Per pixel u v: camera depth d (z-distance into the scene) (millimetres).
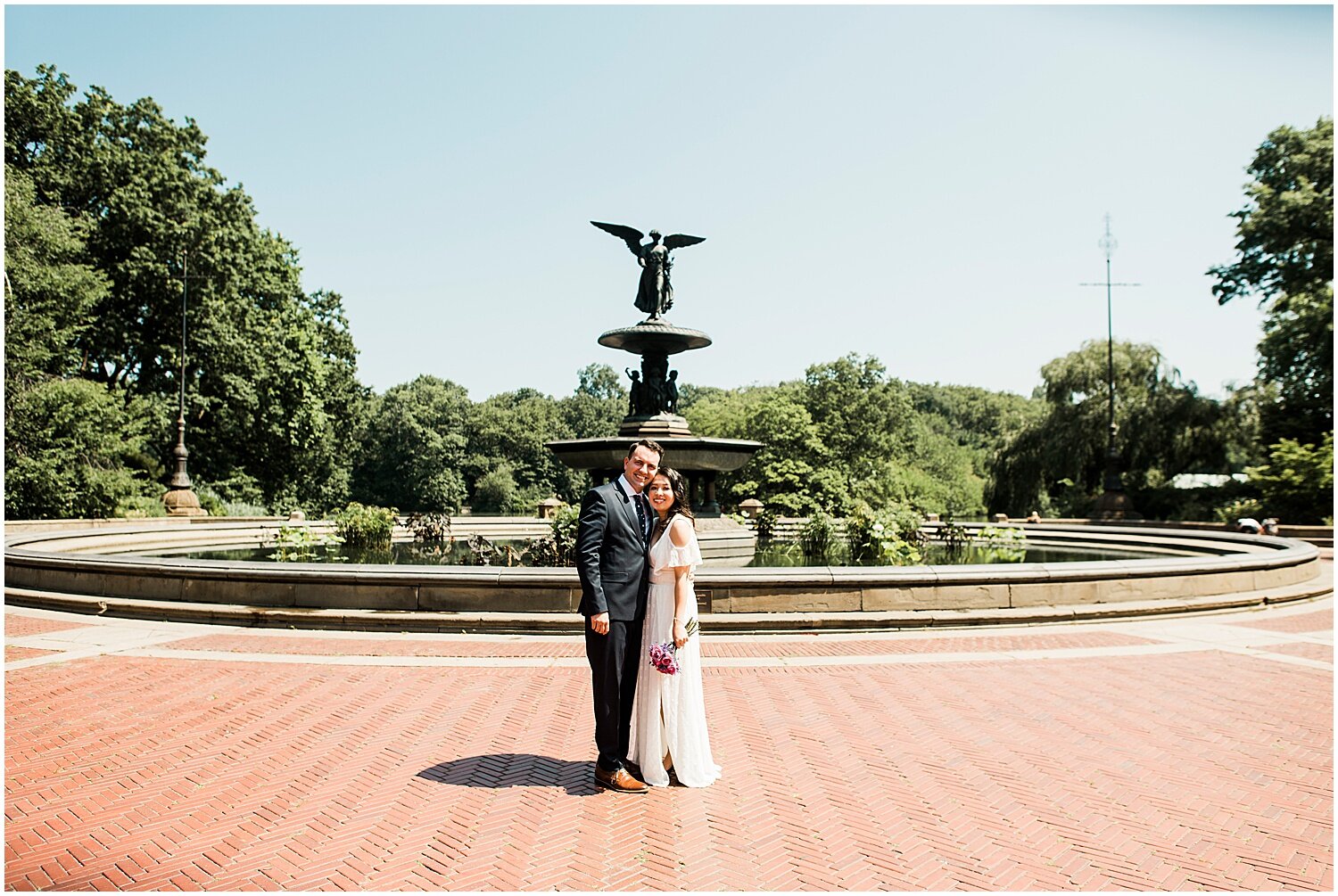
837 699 7938
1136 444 42250
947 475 65875
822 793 5562
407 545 23484
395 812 5219
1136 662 9578
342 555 19516
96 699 7895
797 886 4281
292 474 48906
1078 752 6418
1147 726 7121
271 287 45656
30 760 6168
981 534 21969
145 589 12516
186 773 5918
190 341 40469
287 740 6652
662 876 4379
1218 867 4523
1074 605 12125
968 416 124625
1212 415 41219
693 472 18984
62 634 11047
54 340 31969
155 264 38281
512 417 92312
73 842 4812
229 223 43125
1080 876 4418
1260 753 6418
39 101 37125
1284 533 28344
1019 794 5559
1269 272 38219
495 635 10914
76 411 31984
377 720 7199
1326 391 35156
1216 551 18844
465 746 6504
